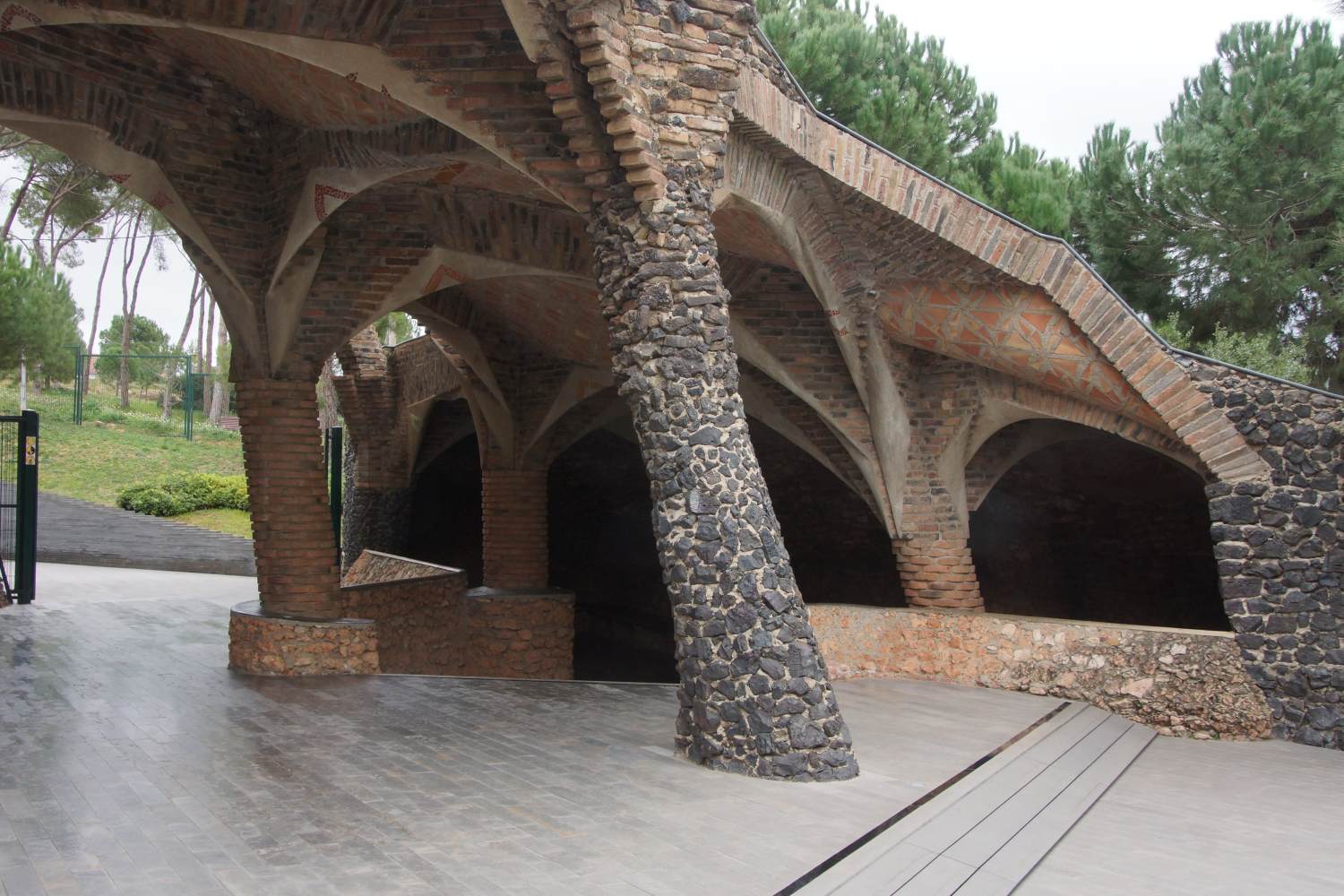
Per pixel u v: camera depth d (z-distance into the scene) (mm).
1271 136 16766
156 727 7594
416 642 13453
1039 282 9859
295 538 10711
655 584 21516
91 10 6871
